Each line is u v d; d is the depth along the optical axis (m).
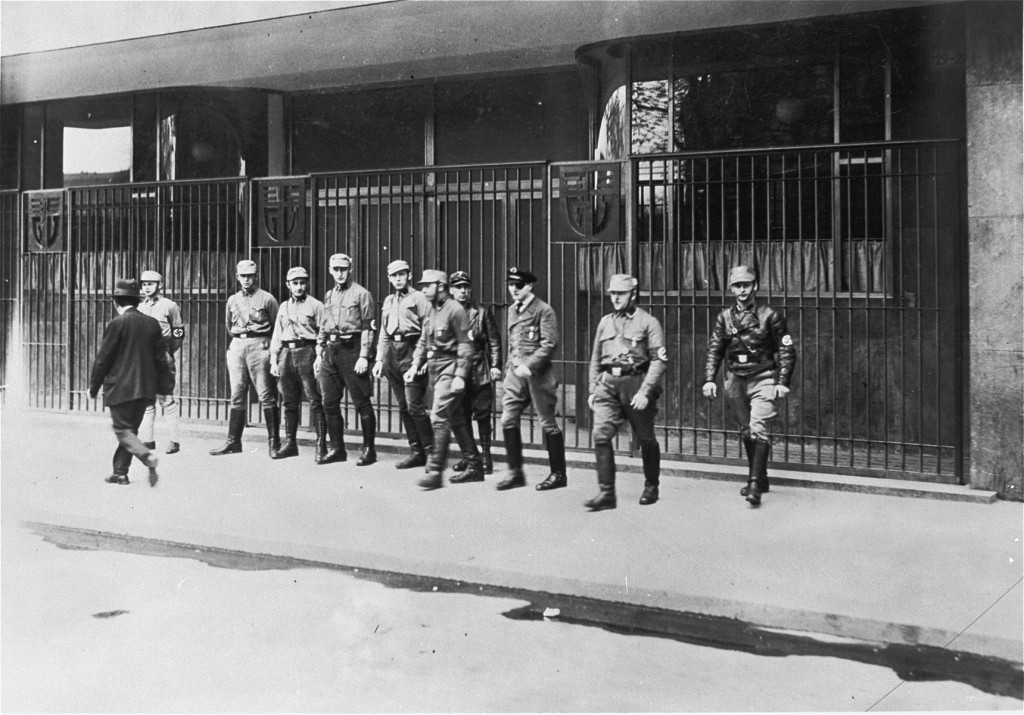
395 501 7.71
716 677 4.52
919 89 9.37
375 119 12.58
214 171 12.97
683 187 10.20
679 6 9.84
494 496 7.88
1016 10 7.46
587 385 10.82
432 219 12.04
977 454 7.79
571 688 4.36
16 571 6.33
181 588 5.95
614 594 5.58
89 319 12.12
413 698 4.23
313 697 4.25
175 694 4.31
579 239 9.20
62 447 10.37
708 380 7.74
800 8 9.31
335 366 9.23
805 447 9.56
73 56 12.46
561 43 10.50
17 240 13.34
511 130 11.92
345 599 5.71
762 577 5.70
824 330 9.53
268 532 6.77
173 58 11.98
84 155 13.53
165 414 9.96
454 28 10.60
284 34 11.20
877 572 5.78
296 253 12.30
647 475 7.57
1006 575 5.71
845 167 9.59
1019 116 7.48
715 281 9.88
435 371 8.23
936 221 8.13
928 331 9.05
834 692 4.34
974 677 4.56
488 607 5.57
